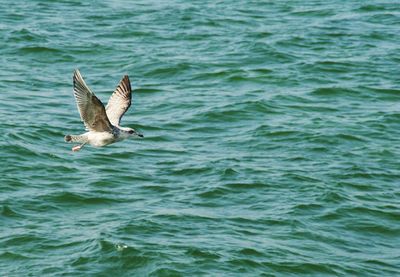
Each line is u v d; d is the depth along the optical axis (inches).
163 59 1641.2
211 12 1942.7
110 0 2015.3
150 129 1362.0
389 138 1355.8
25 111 1396.4
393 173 1245.7
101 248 1007.0
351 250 1050.7
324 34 1807.3
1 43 1685.5
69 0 1998.0
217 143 1326.3
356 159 1282.0
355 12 1961.1
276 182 1198.3
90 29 1800.0
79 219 1090.1
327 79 1578.5
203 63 1630.2
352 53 1706.4
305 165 1258.0
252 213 1115.9
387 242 1078.4
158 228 1059.3
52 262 989.8
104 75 1578.5
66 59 1641.2
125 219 1084.5
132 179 1201.4
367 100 1498.5
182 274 963.3
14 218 1083.3
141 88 1519.4
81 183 1182.9
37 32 1750.7
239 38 1775.3
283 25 1862.7
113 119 775.1
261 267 988.6
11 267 984.9
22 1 1968.5
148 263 980.6
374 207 1144.8
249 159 1272.1
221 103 1456.7
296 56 1683.1
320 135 1347.2
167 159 1267.2
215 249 1015.6
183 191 1171.9
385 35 1815.9
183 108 1440.7
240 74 1579.7
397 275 1001.5
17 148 1253.7
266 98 1483.8
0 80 1518.2
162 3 2005.4
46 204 1119.6
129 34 1781.5
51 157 1249.4
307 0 2058.3
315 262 1008.2
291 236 1064.2
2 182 1163.3
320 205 1140.5
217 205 1135.6
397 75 1601.9
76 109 1424.7
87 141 764.0
